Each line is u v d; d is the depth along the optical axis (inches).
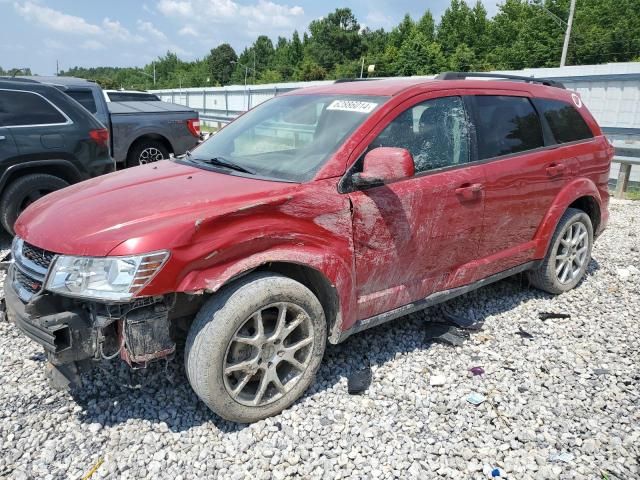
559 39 2391.7
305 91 167.8
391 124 136.5
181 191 121.0
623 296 194.2
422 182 139.0
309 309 121.8
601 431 118.3
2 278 199.0
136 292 100.9
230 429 118.1
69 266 105.0
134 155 405.7
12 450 110.0
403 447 112.7
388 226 132.3
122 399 127.2
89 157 261.0
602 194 201.2
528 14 2645.2
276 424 119.2
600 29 2368.4
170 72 5634.8
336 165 126.2
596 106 564.1
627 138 440.8
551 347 155.9
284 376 125.0
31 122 244.4
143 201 116.6
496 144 160.6
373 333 160.9
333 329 130.6
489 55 2832.2
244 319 111.3
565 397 130.8
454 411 124.8
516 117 169.3
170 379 120.7
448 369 142.6
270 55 4800.7
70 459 108.0
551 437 116.0
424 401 128.3
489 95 163.0
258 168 136.0
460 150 151.5
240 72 4581.7
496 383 136.4
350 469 106.5
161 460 108.2
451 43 3095.5
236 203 112.6
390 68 3070.9
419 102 143.4
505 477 104.8
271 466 107.2
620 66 547.8
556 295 194.5
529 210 170.9
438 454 111.0
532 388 134.4
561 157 179.5
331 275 123.0
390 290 139.2
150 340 106.5
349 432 117.0
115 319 104.8
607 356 150.9
